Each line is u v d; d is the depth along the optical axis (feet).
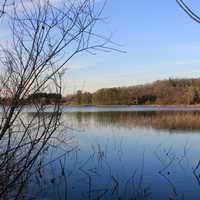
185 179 35.55
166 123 100.89
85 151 48.42
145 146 56.70
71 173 35.42
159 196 29.99
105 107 272.31
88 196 29.30
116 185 32.55
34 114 13.17
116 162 43.04
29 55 12.55
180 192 30.81
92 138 65.67
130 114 152.15
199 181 34.65
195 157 47.24
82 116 137.69
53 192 29.04
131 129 84.89
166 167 40.68
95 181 33.53
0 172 12.66
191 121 104.58
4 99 12.63
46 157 37.68
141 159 45.55
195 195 30.04
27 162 13.57
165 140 64.23
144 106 273.33
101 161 42.98
